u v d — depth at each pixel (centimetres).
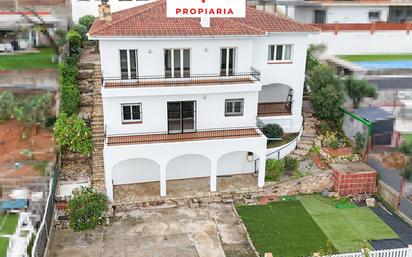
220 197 2556
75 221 2081
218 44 2602
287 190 2631
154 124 2602
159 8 2828
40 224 2141
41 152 2862
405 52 4606
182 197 2530
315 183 2667
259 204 2533
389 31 4547
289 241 2212
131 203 2466
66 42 3653
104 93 2417
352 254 1878
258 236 2245
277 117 3016
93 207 2109
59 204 2364
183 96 2564
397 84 3631
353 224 2372
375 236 2269
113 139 2517
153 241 2184
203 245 2164
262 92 3119
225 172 2772
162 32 2484
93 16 4131
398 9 4938
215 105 2633
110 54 2489
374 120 2859
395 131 2825
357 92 3183
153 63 2561
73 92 3033
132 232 2255
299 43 2877
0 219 2259
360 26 4481
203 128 2669
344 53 4494
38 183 2453
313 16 4806
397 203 2473
